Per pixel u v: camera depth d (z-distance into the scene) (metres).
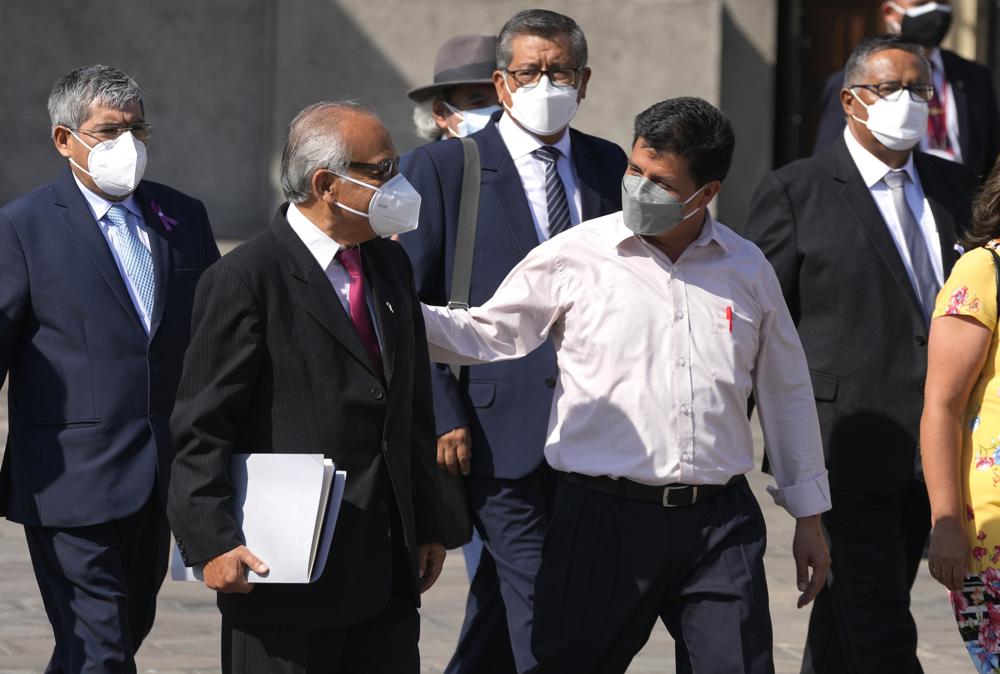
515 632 17.34
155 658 20.62
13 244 16.20
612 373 14.24
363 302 13.40
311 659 13.16
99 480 16.06
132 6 50.53
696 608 14.09
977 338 14.00
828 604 18.64
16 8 50.12
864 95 18.30
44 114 50.34
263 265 12.96
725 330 14.32
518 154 18.17
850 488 17.91
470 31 50.75
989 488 13.97
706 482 14.16
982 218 14.30
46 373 16.19
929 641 22.81
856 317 18.11
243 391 12.82
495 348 14.98
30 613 22.42
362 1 50.28
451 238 17.83
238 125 51.09
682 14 51.44
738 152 52.66
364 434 13.14
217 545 12.55
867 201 18.31
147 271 16.70
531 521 17.75
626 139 51.69
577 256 14.53
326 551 12.74
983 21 53.19
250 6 50.94
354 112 13.19
